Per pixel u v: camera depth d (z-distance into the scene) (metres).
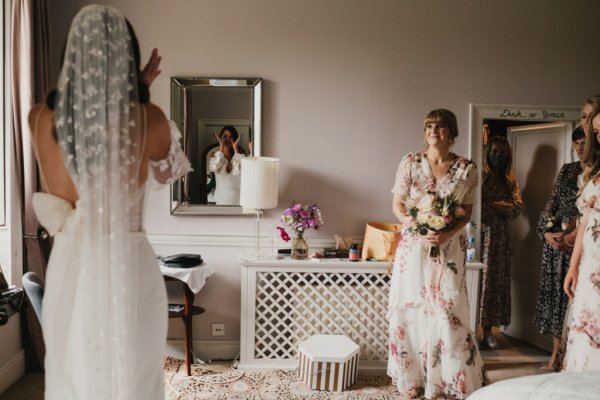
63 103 1.51
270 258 3.45
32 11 3.06
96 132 1.50
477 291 3.36
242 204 3.30
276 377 3.25
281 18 3.56
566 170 3.25
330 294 3.37
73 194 1.61
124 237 1.55
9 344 3.11
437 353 2.90
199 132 3.58
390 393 3.04
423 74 3.60
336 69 3.59
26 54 3.03
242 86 3.54
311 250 3.63
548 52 3.63
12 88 3.04
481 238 3.83
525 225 4.02
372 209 3.63
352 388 3.11
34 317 3.19
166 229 3.62
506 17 3.60
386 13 3.57
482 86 3.62
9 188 3.06
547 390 1.21
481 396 1.33
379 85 3.60
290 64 3.58
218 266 3.62
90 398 1.53
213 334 3.63
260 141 3.56
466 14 3.59
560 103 3.65
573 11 3.62
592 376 1.28
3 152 3.07
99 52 1.50
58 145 1.56
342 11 3.57
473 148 3.64
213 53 3.56
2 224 3.06
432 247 2.88
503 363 3.56
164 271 3.18
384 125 3.61
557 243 3.18
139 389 1.64
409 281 2.94
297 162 3.61
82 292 1.52
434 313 2.90
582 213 2.19
